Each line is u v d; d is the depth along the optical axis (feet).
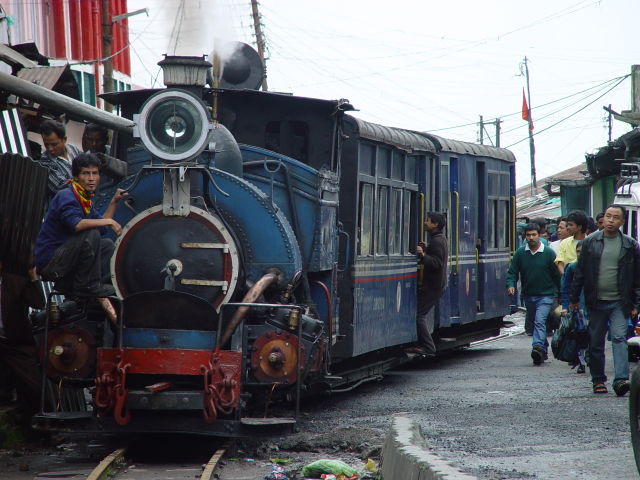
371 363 87.61
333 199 70.85
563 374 94.02
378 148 83.97
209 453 56.75
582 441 55.16
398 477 45.57
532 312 105.60
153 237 56.08
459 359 114.52
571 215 102.78
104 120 65.46
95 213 56.34
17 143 74.13
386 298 86.48
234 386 53.88
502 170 131.85
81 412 54.95
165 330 54.65
